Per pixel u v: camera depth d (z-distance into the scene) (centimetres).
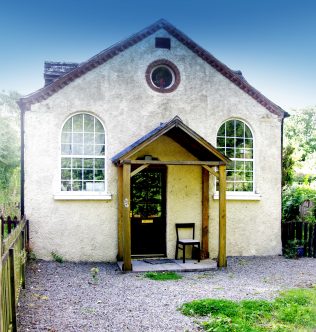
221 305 689
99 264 1088
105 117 1147
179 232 1181
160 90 1185
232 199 1221
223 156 1053
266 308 686
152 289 830
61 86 1123
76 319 633
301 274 1001
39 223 1099
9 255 552
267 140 1266
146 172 1178
